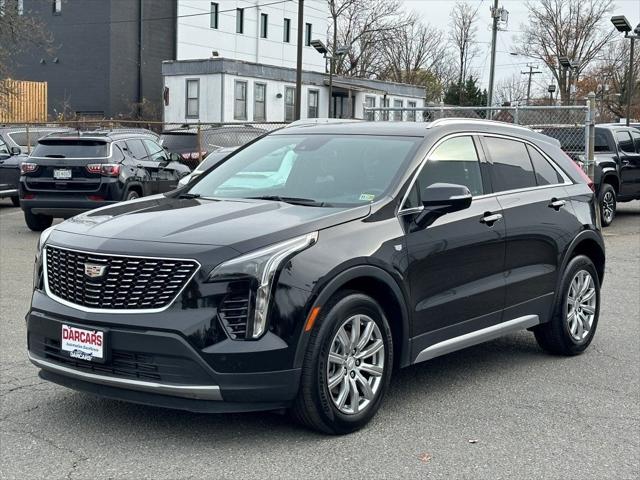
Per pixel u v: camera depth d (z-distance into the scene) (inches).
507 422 198.4
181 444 179.6
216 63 1572.3
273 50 2085.4
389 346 194.9
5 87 1083.9
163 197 226.8
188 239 174.4
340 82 1870.1
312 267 175.5
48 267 189.0
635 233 604.1
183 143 853.2
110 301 173.5
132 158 565.6
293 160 226.5
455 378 237.5
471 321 220.1
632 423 199.5
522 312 241.1
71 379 181.0
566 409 209.3
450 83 3262.8
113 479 160.9
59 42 1770.4
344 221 188.4
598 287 273.4
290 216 187.3
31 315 188.2
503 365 253.1
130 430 187.9
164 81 1646.2
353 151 221.9
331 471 165.9
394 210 199.6
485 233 222.5
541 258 247.8
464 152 230.1
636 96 2180.1
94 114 1753.2
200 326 166.2
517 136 254.1
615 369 249.8
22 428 188.7
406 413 203.8
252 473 164.4
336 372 183.3
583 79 2554.1
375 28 2637.8
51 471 164.7
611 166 645.3
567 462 173.6
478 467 169.8
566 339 259.4
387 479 162.6
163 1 1823.3
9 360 245.9
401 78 2977.4
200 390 166.2
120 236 179.3
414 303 200.4
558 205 255.9
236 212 193.2
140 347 168.6
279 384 170.6
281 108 1704.0
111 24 1723.7
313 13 2207.2
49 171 542.0
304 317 172.9
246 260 169.5
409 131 225.3
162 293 169.6
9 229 592.1
